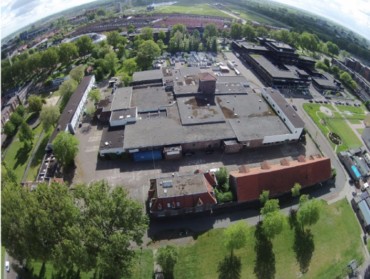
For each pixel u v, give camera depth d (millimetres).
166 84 154875
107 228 71250
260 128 121625
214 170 105562
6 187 70875
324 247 83375
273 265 78375
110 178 104062
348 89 176625
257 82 172500
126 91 146250
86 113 137750
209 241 83750
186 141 113438
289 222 89375
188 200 88562
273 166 102500
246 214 91875
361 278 77188
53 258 63688
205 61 196375
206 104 135500
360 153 120125
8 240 64938
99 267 67438
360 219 93125
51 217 67500
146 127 120750
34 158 114750
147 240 83938
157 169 107750
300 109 148000
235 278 75500
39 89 169500
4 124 138500
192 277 75562
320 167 102500
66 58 194500
